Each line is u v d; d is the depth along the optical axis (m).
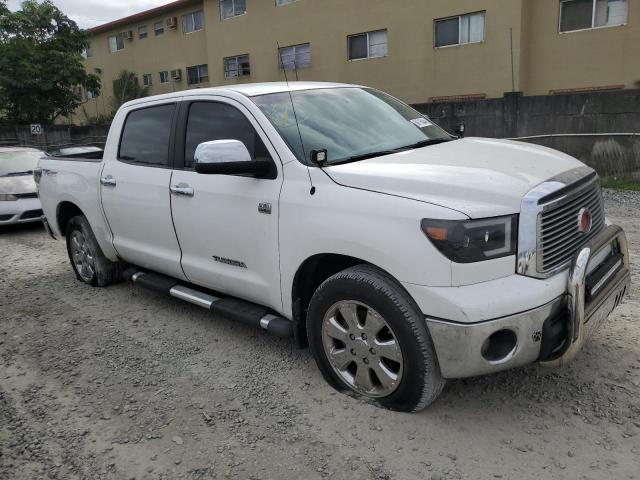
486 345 2.83
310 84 4.39
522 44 17.88
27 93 26.59
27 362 4.34
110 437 3.26
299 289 3.65
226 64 26.88
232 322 4.85
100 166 5.30
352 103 4.26
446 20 19.17
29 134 25.61
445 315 2.81
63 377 4.04
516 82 18.06
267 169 3.67
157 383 3.85
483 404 3.32
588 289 3.05
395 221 2.96
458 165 3.20
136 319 5.06
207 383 3.81
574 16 17.30
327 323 3.40
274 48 24.47
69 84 27.30
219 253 4.09
